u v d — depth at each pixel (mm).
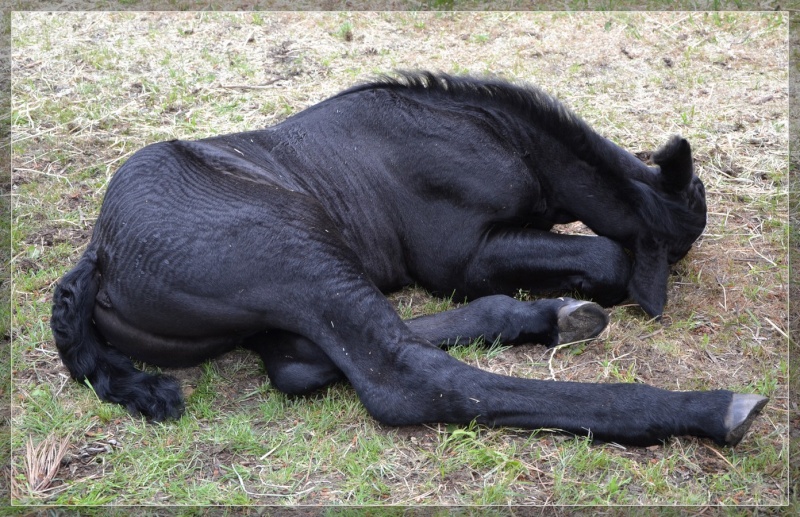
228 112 3139
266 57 3393
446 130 2496
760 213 2805
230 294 2232
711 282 2594
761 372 2371
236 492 2150
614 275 2463
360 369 2207
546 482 2152
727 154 2984
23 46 3428
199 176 2311
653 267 2506
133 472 2188
